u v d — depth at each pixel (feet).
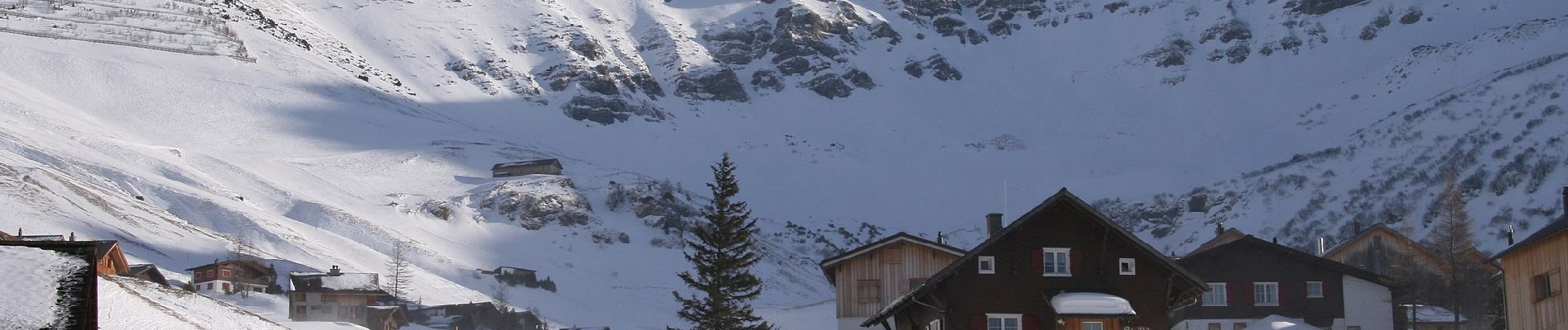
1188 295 185.16
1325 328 247.09
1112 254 184.96
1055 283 183.83
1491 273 286.05
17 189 511.81
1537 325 174.40
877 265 240.73
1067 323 176.04
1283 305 248.52
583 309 540.93
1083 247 185.06
